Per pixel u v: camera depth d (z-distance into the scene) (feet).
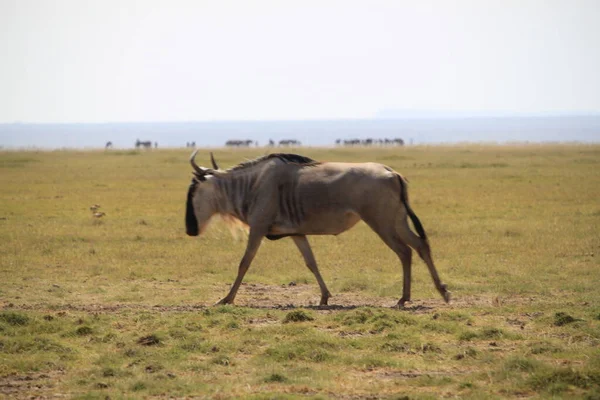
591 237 242.78
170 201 371.56
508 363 108.68
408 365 111.96
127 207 345.92
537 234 251.19
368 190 157.28
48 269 197.26
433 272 157.58
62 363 112.57
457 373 108.88
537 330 130.52
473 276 188.44
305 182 160.04
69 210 333.21
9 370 109.50
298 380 104.27
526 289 169.37
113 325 133.39
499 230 260.42
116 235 255.70
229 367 111.45
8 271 193.77
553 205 337.11
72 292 170.81
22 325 130.93
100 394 98.27
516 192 399.03
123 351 116.98
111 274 192.13
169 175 548.72
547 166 611.06
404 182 158.81
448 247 228.22
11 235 252.62
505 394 99.19
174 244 238.27
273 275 194.08
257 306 156.04
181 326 130.62
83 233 259.19
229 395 97.81
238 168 166.50
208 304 158.71
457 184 455.22
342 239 249.55
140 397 97.30
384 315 134.62
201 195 167.84
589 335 124.06
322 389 100.94
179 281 186.29
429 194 395.55
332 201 158.61
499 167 607.37
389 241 157.99
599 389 98.07
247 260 160.76
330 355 114.93
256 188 162.91
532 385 100.83
